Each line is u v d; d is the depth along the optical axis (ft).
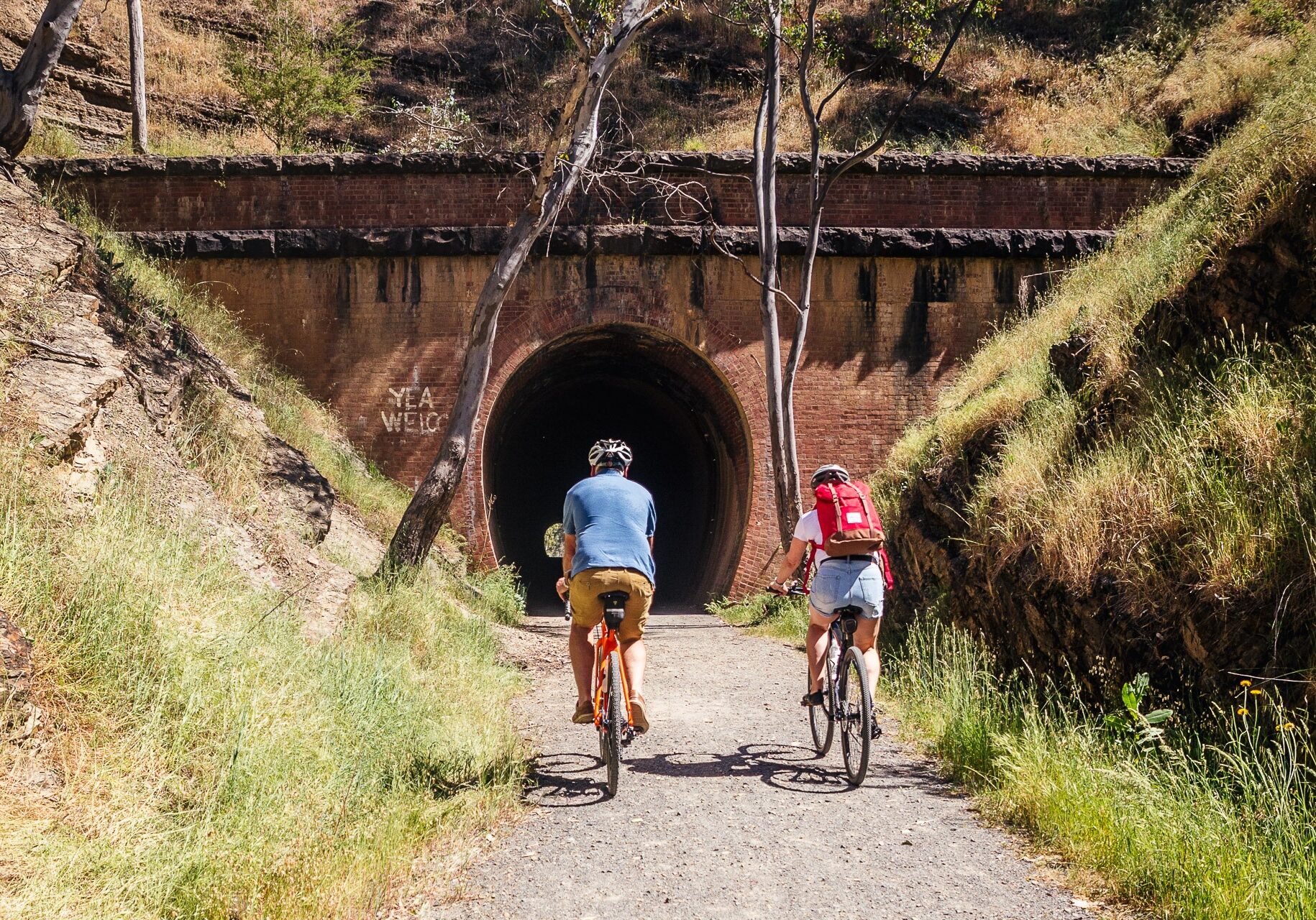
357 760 15.62
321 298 48.47
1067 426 25.66
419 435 48.29
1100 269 41.88
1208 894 11.83
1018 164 51.06
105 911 9.75
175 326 34.53
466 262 48.83
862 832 15.49
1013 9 93.20
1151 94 74.59
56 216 29.76
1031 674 20.74
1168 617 17.67
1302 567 15.56
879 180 50.93
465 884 13.19
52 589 14.05
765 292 43.01
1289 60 61.72
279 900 11.32
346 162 48.62
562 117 34.27
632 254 49.21
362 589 28.14
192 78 75.51
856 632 18.99
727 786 18.06
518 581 57.06
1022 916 12.27
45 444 17.66
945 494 30.55
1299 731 14.20
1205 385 21.31
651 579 17.30
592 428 85.76
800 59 43.73
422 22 91.76
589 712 17.66
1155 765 15.37
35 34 35.32
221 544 21.21
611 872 13.74
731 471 57.26
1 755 11.36
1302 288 21.03
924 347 50.65
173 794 12.46
